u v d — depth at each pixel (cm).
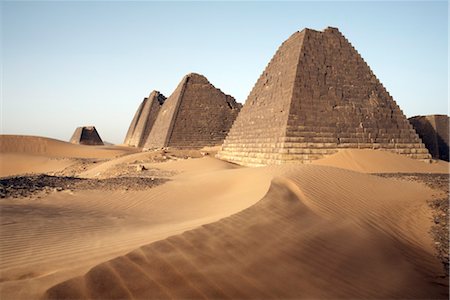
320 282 555
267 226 736
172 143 6088
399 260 754
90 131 9450
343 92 3472
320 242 725
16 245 679
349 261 677
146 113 8638
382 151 3212
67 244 691
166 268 475
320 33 3638
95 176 2800
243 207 1020
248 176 1655
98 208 1238
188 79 6488
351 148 3288
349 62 3641
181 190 1580
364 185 1338
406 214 1115
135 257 489
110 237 753
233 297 445
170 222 999
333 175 1370
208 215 1055
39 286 403
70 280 409
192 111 6344
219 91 6600
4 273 495
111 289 406
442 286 656
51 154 5728
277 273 545
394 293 585
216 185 1656
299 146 3127
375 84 3684
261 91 3997
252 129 3850
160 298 408
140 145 8256
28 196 1301
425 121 5075
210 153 4891
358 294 548
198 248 563
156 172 2611
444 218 1064
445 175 2244
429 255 827
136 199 1409
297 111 3222
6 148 5600
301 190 1098
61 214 1051
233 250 584
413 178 1964
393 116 3625
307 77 3375
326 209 984
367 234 861
